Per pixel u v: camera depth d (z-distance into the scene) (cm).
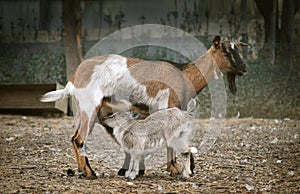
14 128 1919
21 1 3119
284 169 1312
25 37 2923
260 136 1822
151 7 3325
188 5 3150
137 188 1106
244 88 2427
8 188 1102
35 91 2188
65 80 2567
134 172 1193
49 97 1238
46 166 1327
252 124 2112
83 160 1201
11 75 2608
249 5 3027
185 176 1190
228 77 1288
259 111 2411
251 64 2464
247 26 2875
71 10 2462
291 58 2508
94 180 1175
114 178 1198
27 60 2612
